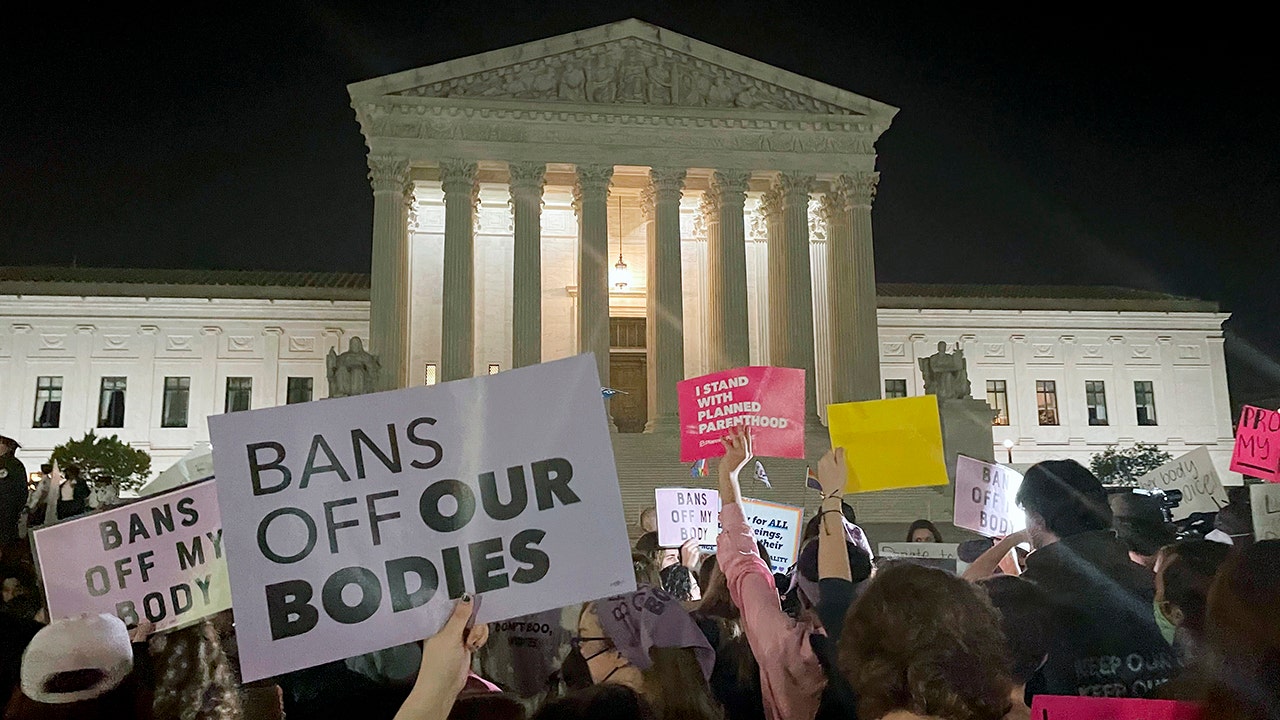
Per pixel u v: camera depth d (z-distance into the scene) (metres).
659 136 52.81
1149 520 8.92
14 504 15.16
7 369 67.25
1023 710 6.30
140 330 68.44
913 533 15.80
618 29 53.62
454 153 51.25
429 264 59.34
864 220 53.53
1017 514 12.03
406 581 6.30
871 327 52.25
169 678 6.64
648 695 6.18
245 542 6.27
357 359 47.50
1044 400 76.94
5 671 6.98
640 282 61.44
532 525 6.40
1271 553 3.84
